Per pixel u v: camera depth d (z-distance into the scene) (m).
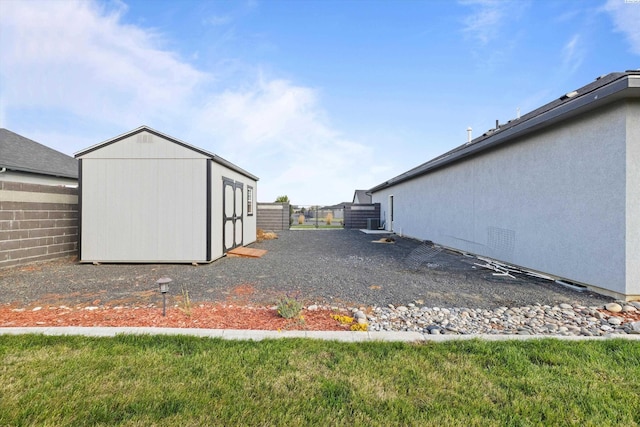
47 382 2.29
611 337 3.15
